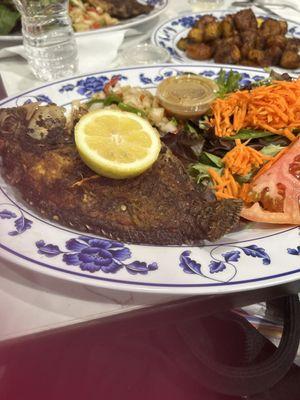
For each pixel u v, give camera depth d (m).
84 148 0.25
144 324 0.22
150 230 0.25
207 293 0.22
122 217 0.25
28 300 0.22
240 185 0.31
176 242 0.25
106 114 0.27
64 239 0.24
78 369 0.20
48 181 0.26
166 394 0.20
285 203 0.28
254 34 0.49
